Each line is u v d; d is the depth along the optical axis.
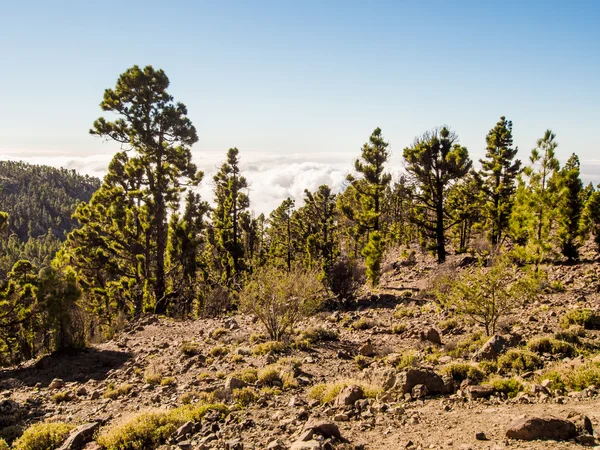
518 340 12.05
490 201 40.84
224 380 11.23
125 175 33.59
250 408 8.59
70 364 15.45
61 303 17.23
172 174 33.94
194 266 34.66
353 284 24.73
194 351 15.20
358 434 6.54
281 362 12.29
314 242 43.38
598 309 14.32
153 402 9.99
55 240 193.38
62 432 8.05
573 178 23.62
